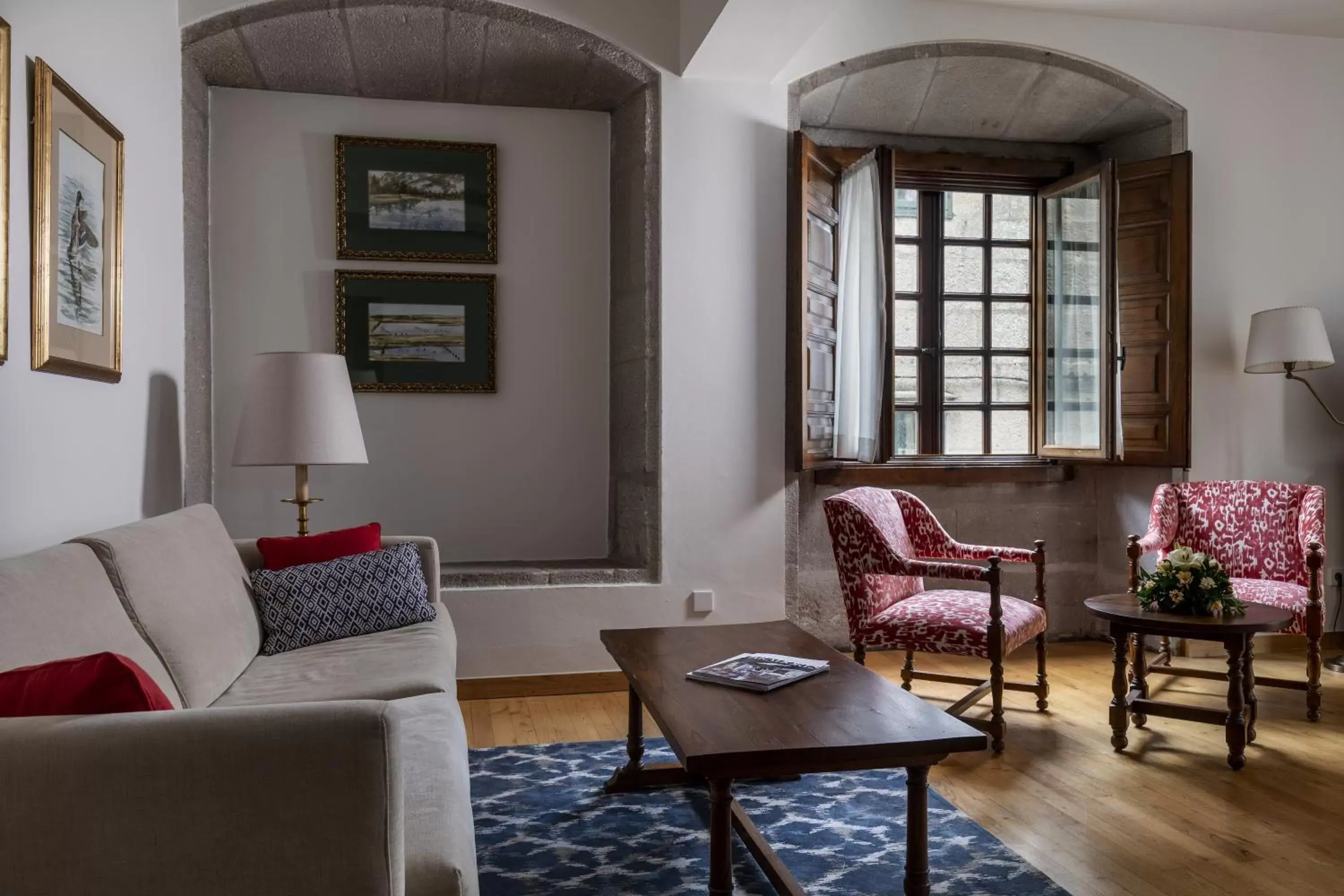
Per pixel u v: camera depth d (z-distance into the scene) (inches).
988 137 203.2
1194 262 188.2
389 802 51.8
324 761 51.0
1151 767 122.3
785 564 171.8
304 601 117.4
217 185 169.6
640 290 169.6
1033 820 105.4
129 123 122.6
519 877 91.9
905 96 185.9
